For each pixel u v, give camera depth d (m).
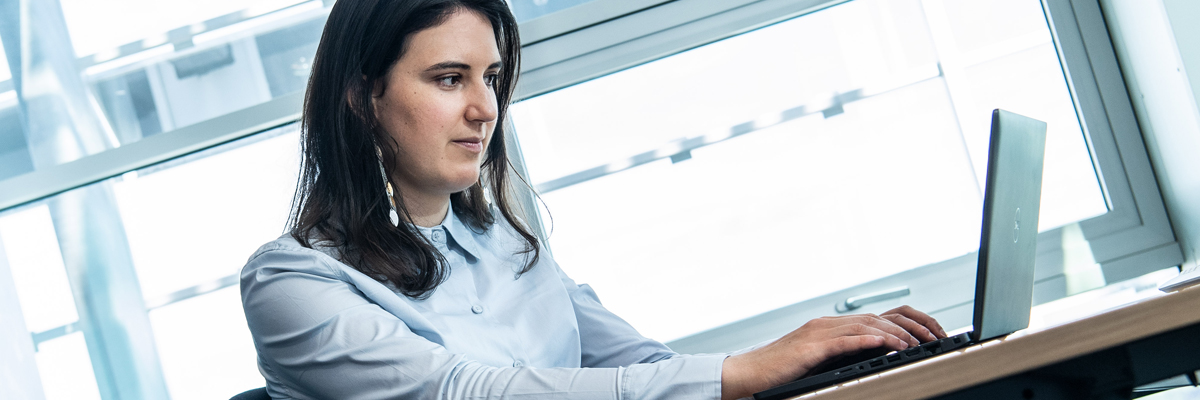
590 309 1.28
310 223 1.04
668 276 1.74
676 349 1.70
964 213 1.70
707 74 1.75
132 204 1.81
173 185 1.80
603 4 1.71
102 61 1.79
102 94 1.79
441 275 1.05
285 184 1.71
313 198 1.08
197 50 1.79
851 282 1.72
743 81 1.74
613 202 1.75
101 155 1.73
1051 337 0.54
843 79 1.73
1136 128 1.70
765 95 1.74
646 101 1.75
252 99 1.77
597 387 0.74
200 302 1.84
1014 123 0.74
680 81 1.75
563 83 1.72
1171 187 1.65
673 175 1.75
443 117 1.02
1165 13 1.54
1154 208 1.68
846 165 1.73
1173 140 1.61
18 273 1.82
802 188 1.73
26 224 1.81
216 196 1.80
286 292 0.91
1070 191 1.71
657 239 1.75
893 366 0.69
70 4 1.81
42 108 1.78
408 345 0.83
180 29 1.79
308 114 1.10
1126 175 1.69
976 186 1.70
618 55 1.71
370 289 0.96
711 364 0.74
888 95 1.72
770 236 1.74
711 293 1.74
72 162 1.74
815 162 1.73
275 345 0.91
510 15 1.18
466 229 1.20
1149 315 0.53
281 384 0.95
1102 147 1.69
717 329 1.70
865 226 1.72
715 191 1.74
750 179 1.74
